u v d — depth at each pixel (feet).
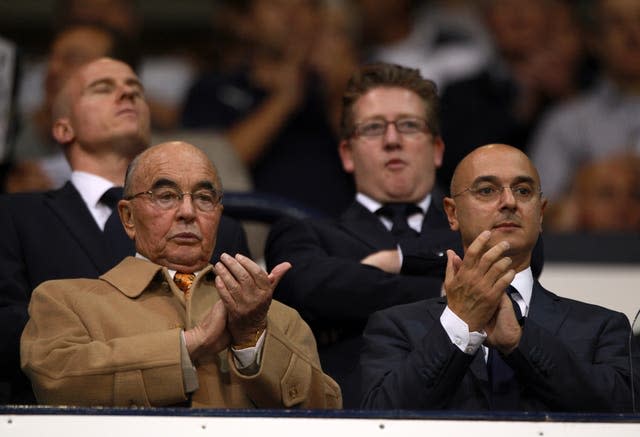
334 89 67.77
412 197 47.65
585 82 70.74
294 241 46.50
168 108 72.64
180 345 36.17
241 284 35.68
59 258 44.37
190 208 39.40
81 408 33.12
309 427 33.04
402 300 43.75
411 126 48.08
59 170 60.34
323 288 43.86
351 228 46.83
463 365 35.99
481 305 35.94
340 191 65.67
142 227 39.65
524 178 39.75
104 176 47.62
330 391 38.45
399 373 36.37
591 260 56.08
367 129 48.08
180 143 40.57
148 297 38.68
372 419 33.14
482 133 66.85
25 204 45.62
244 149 65.87
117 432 32.94
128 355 36.01
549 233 56.59
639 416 33.19
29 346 37.45
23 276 44.19
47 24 80.07
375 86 48.78
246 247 46.29
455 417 33.22
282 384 36.81
